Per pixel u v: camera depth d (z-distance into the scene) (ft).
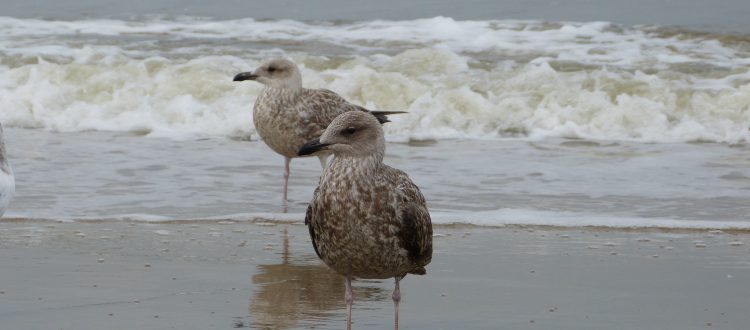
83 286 37.14
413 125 69.10
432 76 79.46
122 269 39.37
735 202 51.06
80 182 53.67
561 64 83.41
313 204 30.63
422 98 71.20
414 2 110.83
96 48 85.97
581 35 94.53
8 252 41.32
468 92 72.84
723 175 56.90
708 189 53.67
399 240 30.35
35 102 71.82
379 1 111.34
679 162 60.29
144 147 62.69
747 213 48.91
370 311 34.99
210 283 37.88
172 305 35.22
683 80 78.02
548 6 108.88
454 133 68.64
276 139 52.24
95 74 76.23
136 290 36.83
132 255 41.34
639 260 41.24
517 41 92.27
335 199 29.89
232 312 34.58
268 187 54.08
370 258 30.45
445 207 49.70
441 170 57.72
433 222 46.78
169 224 46.47
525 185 54.39
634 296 36.73
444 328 33.37
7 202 33.17
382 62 82.33
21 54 83.56
